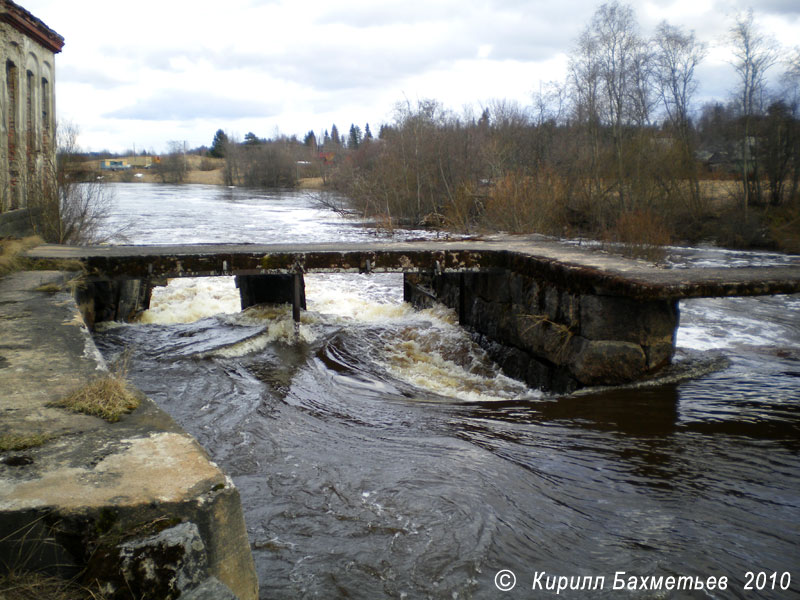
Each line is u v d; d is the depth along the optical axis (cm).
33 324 657
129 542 265
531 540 438
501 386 999
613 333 869
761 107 3097
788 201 2945
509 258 1125
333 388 870
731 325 1333
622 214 2420
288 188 8662
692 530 454
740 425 675
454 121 4003
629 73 3058
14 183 1530
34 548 268
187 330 1141
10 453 330
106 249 1222
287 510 473
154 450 339
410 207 3678
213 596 260
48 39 1700
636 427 675
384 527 449
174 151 12475
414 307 1562
